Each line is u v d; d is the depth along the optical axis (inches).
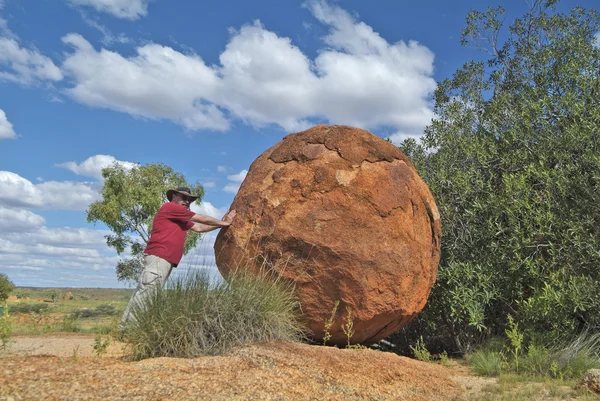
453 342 382.6
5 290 861.8
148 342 214.2
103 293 1658.5
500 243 365.1
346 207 261.3
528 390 215.2
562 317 318.7
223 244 277.6
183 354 213.0
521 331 338.3
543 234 339.3
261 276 260.4
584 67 450.3
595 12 536.7
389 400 181.9
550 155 383.9
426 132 477.4
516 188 362.0
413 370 226.4
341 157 274.8
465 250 374.0
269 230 262.5
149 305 226.7
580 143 366.9
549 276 335.9
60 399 136.9
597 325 317.7
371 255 256.8
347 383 193.3
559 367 264.5
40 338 318.0
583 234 340.5
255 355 209.3
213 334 224.8
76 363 181.5
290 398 167.5
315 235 256.2
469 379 247.6
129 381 160.9
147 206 756.6
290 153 284.2
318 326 263.7
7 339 226.4
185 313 222.5
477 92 530.9
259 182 281.1
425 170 422.0
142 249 783.7
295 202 265.9
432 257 298.5
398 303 267.3
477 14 573.6
